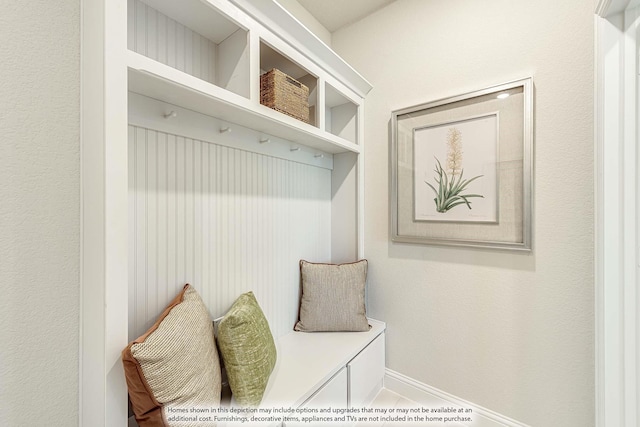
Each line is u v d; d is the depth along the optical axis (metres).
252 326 1.11
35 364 0.76
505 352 1.38
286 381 1.19
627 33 1.02
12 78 0.72
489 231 1.40
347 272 1.70
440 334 1.57
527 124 1.28
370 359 1.61
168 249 1.07
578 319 1.19
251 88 1.10
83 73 0.82
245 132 1.34
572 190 1.20
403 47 1.69
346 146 1.71
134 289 0.98
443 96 1.54
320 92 1.49
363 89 1.80
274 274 1.55
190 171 1.14
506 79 1.35
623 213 1.03
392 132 1.70
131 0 0.95
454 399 1.52
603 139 1.06
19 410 0.74
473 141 1.43
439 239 1.54
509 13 1.34
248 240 1.40
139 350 0.71
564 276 1.22
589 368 1.17
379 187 1.79
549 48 1.25
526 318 1.32
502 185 1.36
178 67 1.10
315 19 1.88
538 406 1.29
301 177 1.74
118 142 0.74
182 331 0.86
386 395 1.71
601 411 1.08
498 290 1.39
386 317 1.77
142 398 0.73
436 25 1.57
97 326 0.76
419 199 1.61
